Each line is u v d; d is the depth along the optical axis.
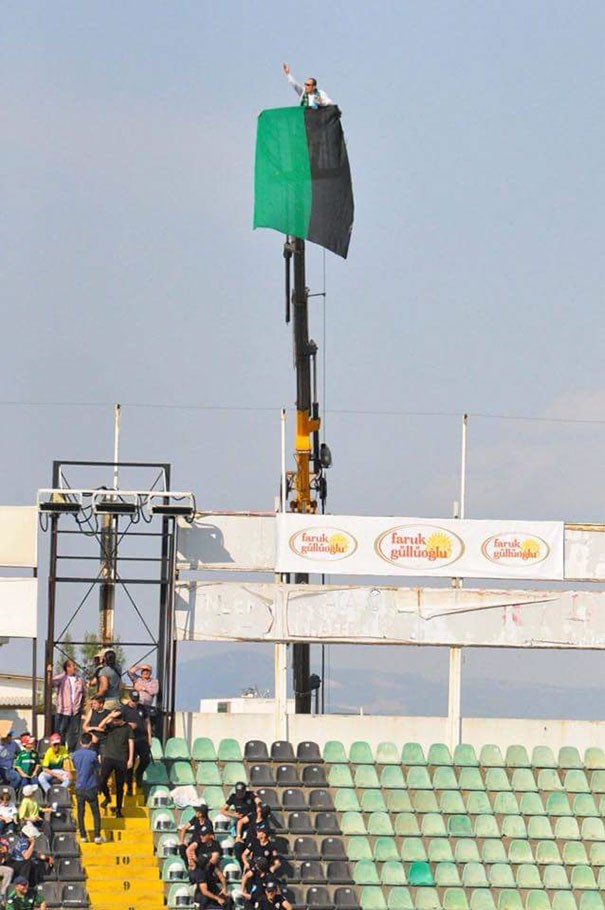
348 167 148.88
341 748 133.88
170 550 134.62
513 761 135.88
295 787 130.12
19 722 146.75
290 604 135.88
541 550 137.88
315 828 127.38
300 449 155.12
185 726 133.75
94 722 122.12
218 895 113.38
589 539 138.25
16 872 112.62
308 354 154.38
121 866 117.56
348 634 136.25
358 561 136.38
